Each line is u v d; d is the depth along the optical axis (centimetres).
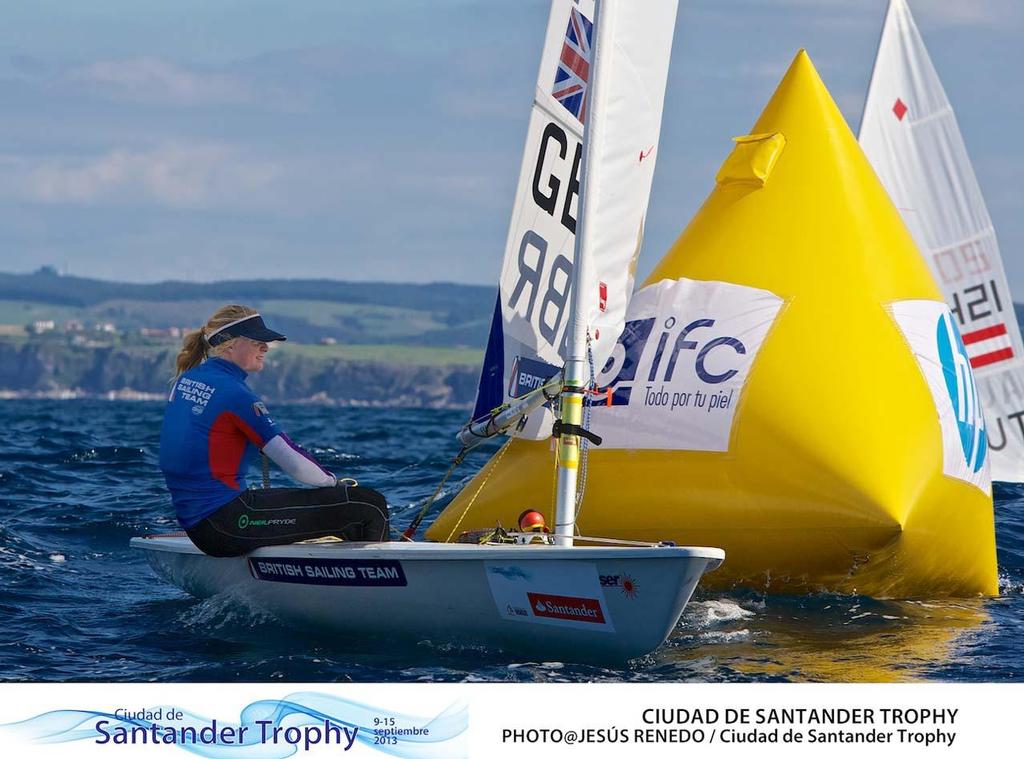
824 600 1866
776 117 2058
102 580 1988
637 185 1722
